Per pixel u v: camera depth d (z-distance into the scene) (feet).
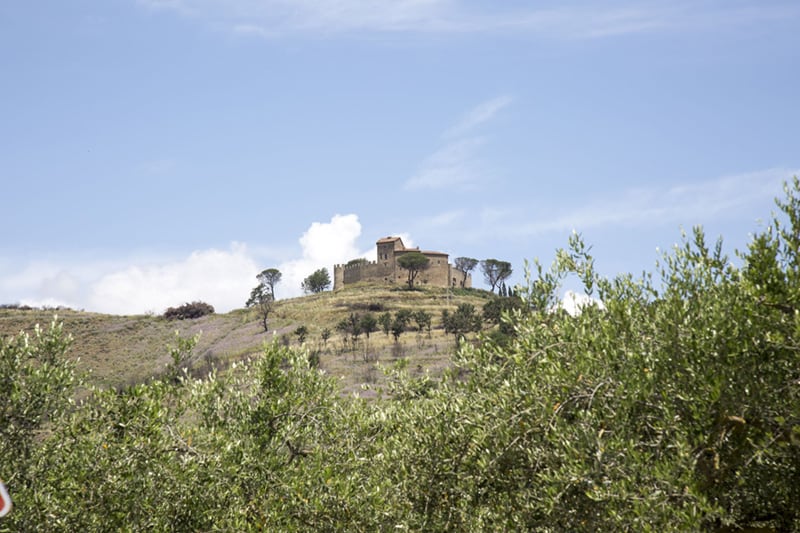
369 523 53.11
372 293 647.56
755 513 45.16
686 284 49.39
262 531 53.83
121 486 54.34
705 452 42.47
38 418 55.36
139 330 452.76
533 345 48.93
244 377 68.59
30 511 52.37
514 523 43.91
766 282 40.75
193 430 62.08
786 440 40.37
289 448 64.49
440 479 51.44
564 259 53.06
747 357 40.88
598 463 38.37
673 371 42.24
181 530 54.95
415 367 316.40
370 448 62.64
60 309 497.87
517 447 46.26
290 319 520.01
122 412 58.39
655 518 35.78
